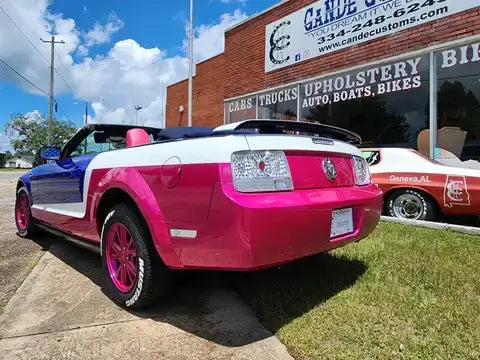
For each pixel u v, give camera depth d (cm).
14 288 333
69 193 382
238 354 228
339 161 293
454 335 234
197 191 233
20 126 7438
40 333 253
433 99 662
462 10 620
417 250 393
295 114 905
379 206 316
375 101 750
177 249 246
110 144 434
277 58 948
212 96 1277
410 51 687
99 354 228
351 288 309
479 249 393
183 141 253
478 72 609
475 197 507
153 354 229
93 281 351
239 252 219
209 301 306
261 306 288
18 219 540
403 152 582
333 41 816
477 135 619
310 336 241
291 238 234
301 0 883
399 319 256
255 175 231
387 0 716
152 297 280
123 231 298
